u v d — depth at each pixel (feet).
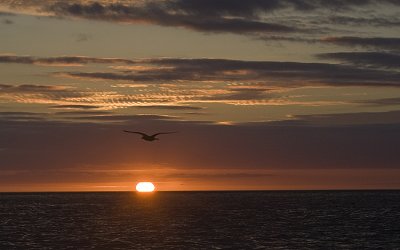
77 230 391.04
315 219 485.15
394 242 323.16
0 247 311.27
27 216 551.18
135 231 380.17
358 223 440.45
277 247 304.91
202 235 354.33
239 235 353.92
